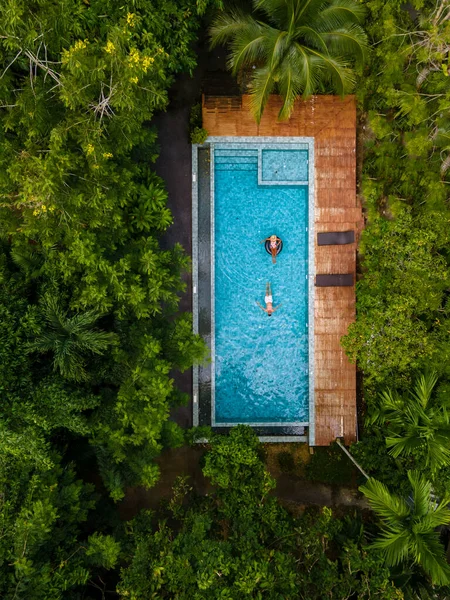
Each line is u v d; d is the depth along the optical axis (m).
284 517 11.79
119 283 10.12
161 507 14.93
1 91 8.97
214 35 11.80
